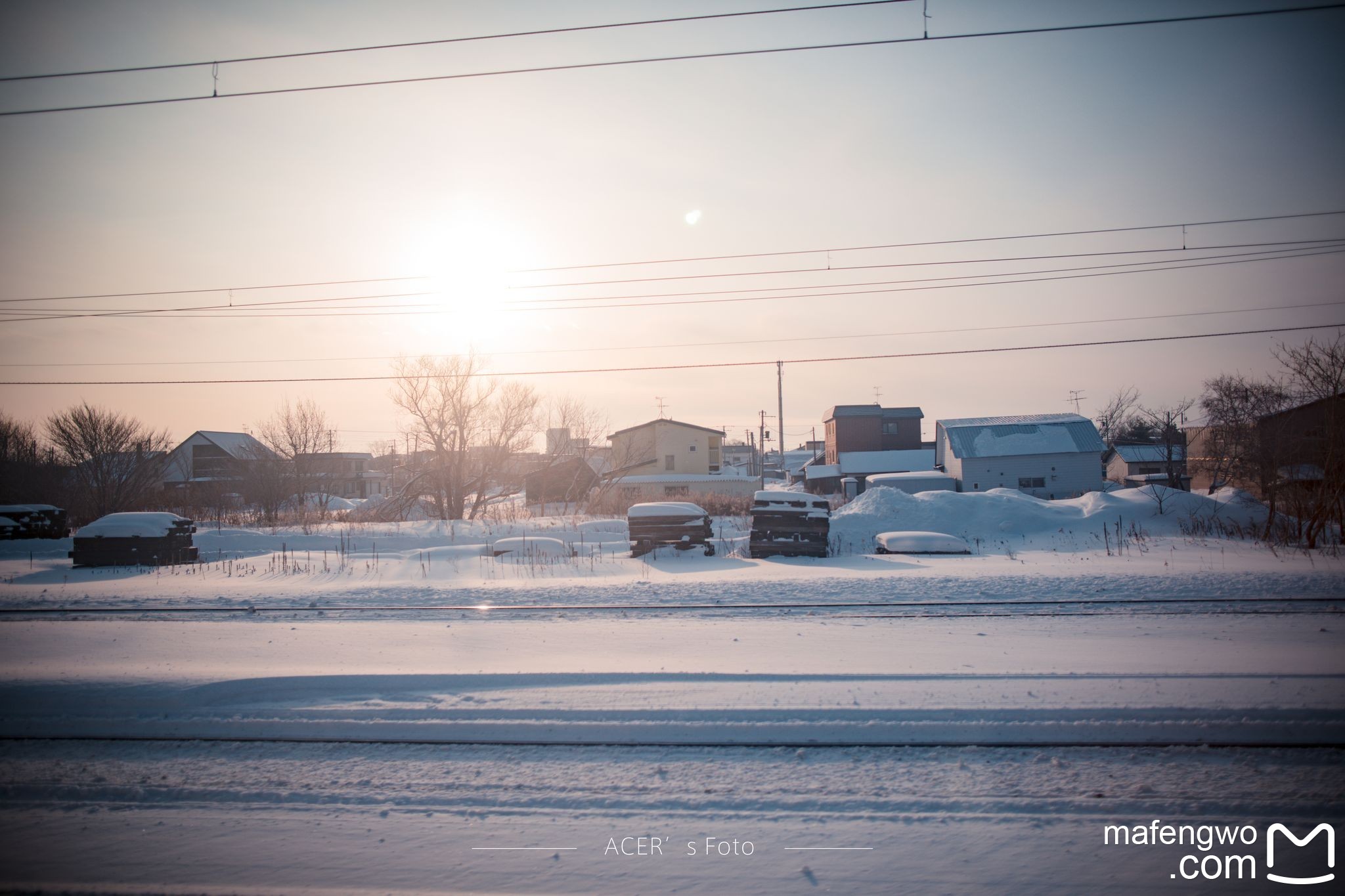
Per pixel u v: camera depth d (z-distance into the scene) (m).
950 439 55.19
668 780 5.32
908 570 16.11
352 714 6.57
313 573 17.45
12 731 6.52
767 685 7.14
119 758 5.96
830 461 78.31
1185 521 23.97
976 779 5.23
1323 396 20.70
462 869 4.15
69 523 35.00
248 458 46.59
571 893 3.91
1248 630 9.48
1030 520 24.70
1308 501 20.78
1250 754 5.62
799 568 16.98
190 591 14.48
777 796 4.99
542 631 10.12
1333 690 6.68
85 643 9.48
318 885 4.02
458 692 7.24
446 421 34.91
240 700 7.22
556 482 44.09
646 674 7.55
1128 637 9.16
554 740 6.14
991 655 8.29
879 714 6.26
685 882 3.98
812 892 3.87
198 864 4.25
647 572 16.61
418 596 13.42
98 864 4.26
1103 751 5.73
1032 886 3.90
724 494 53.22
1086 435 52.59
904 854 4.23
